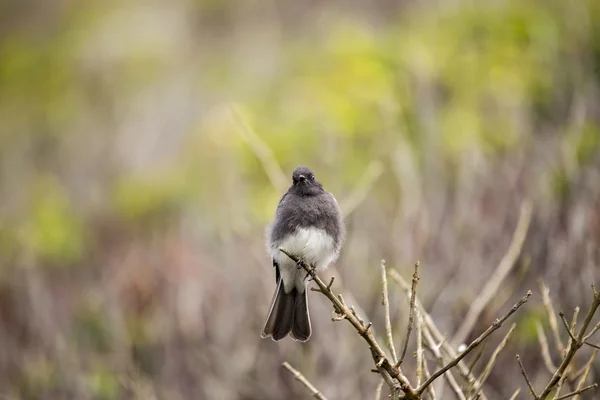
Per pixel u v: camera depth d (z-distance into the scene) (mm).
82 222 17062
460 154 12883
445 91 15586
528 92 13953
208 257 13438
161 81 21609
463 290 9883
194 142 17266
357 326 6066
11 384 11758
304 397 9969
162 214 16500
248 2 22906
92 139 20625
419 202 11109
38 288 12867
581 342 5672
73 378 11164
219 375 10883
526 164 11648
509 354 9430
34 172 20203
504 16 16797
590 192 10195
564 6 15938
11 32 26797
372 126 15023
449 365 5699
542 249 9938
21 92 23750
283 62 20094
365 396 9547
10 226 16453
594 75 13438
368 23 20625
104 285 13672
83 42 24328
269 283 11438
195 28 23109
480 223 10859
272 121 16875
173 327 11734
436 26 18047
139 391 9797
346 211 9539
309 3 22797
